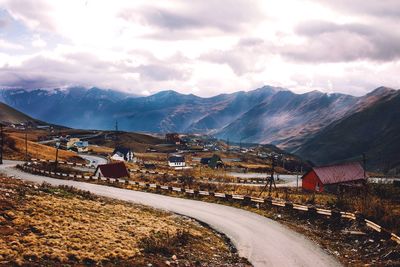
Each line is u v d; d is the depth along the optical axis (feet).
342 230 126.82
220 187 240.94
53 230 86.17
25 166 302.25
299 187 338.75
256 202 172.96
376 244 106.93
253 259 96.58
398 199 187.83
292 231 130.11
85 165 372.17
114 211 127.44
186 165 595.06
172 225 122.31
